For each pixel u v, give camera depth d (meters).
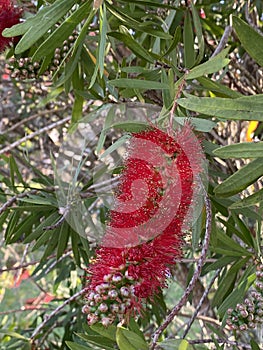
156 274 0.24
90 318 0.23
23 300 0.80
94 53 0.39
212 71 0.25
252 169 0.23
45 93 0.62
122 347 0.21
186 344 0.23
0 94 0.70
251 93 0.48
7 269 0.43
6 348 0.52
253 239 0.32
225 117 0.22
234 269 0.33
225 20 0.48
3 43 0.35
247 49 0.22
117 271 0.23
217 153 0.22
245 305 0.27
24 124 0.68
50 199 0.39
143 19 0.40
